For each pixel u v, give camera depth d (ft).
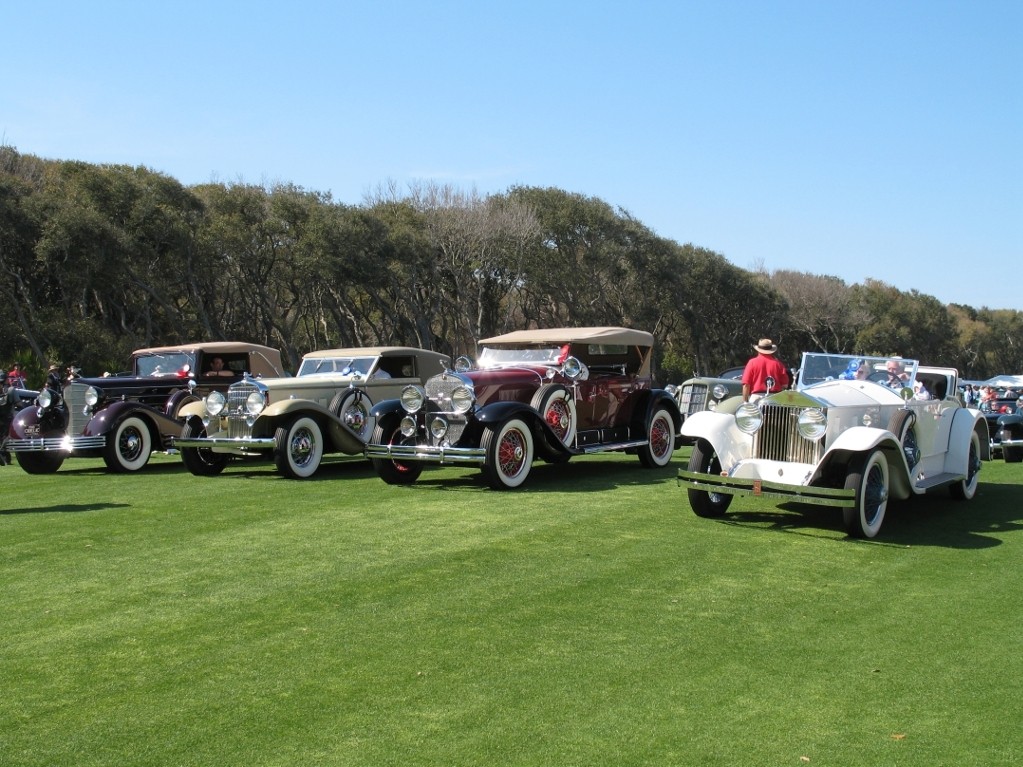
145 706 12.84
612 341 36.96
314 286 122.42
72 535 23.71
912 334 212.84
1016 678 14.03
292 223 112.98
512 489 31.37
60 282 92.63
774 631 16.19
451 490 31.42
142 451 39.40
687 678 13.94
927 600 18.17
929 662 14.70
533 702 12.99
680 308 156.46
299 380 37.55
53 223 86.94
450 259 125.08
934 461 28.60
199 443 35.50
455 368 33.86
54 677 13.88
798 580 19.58
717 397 45.44
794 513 27.20
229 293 118.62
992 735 12.04
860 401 25.71
